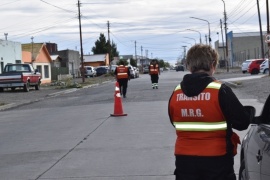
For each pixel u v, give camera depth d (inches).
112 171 312.7
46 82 2393.0
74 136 470.6
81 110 749.3
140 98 924.6
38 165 344.2
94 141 433.7
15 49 1953.7
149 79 2172.7
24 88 1453.0
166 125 515.5
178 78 2140.7
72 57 3427.7
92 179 294.4
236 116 150.3
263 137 171.5
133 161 339.9
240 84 1197.7
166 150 375.2
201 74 154.6
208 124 151.2
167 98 890.7
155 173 302.2
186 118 154.3
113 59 5162.4
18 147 427.8
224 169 151.2
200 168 151.7
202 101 150.3
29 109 863.7
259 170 165.6
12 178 308.7
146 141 419.5
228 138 152.7
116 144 412.2
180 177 155.3
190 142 153.7
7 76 1425.9
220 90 150.3
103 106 795.4
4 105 956.6
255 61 2010.3
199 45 161.2
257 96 856.3
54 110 793.6
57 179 299.0
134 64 5428.2
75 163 343.3
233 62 4360.2
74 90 1537.9
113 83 2016.5
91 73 3115.2
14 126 595.5
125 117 608.7
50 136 482.0
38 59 2316.7
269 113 186.2
